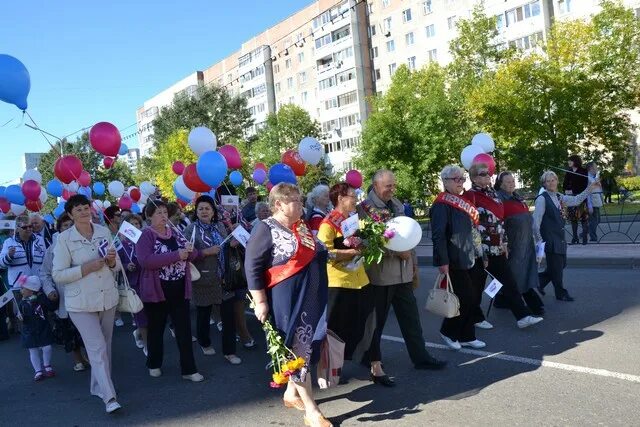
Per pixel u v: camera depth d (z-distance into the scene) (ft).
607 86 90.17
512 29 143.13
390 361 17.90
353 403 14.53
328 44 191.93
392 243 15.05
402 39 172.86
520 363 16.26
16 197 30.53
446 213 17.57
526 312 19.57
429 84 116.47
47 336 19.48
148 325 18.42
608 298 23.16
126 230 15.93
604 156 94.02
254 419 14.24
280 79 216.74
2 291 27.14
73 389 18.29
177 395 16.61
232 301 19.61
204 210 20.40
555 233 23.47
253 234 13.00
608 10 91.50
